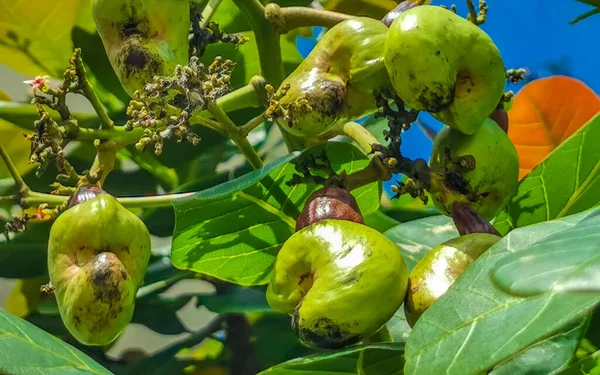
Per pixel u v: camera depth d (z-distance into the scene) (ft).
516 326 0.43
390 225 0.96
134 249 0.64
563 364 0.56
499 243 0.52
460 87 0.65
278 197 0.79
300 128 0.68
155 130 0.67
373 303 0.57
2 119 1.01
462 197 0.66
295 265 0.59
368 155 0.74
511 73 0.71
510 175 0.68
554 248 0.42
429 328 0.48
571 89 0.96
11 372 0.54
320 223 0.60
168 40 0.69
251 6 0.80
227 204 0.78
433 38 0.62
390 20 0.72
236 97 0.81
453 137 0.67
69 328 0.63
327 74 0.68
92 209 0.63
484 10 0.70
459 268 0.58
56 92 0.67
